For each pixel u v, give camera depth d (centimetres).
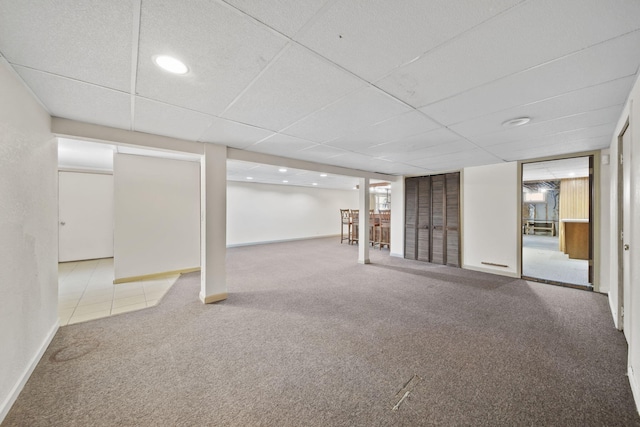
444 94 191
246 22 117
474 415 150
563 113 227
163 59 146
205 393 170
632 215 184
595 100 200
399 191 639
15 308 166
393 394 168
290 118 242
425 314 293
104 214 615
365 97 197
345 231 1147
